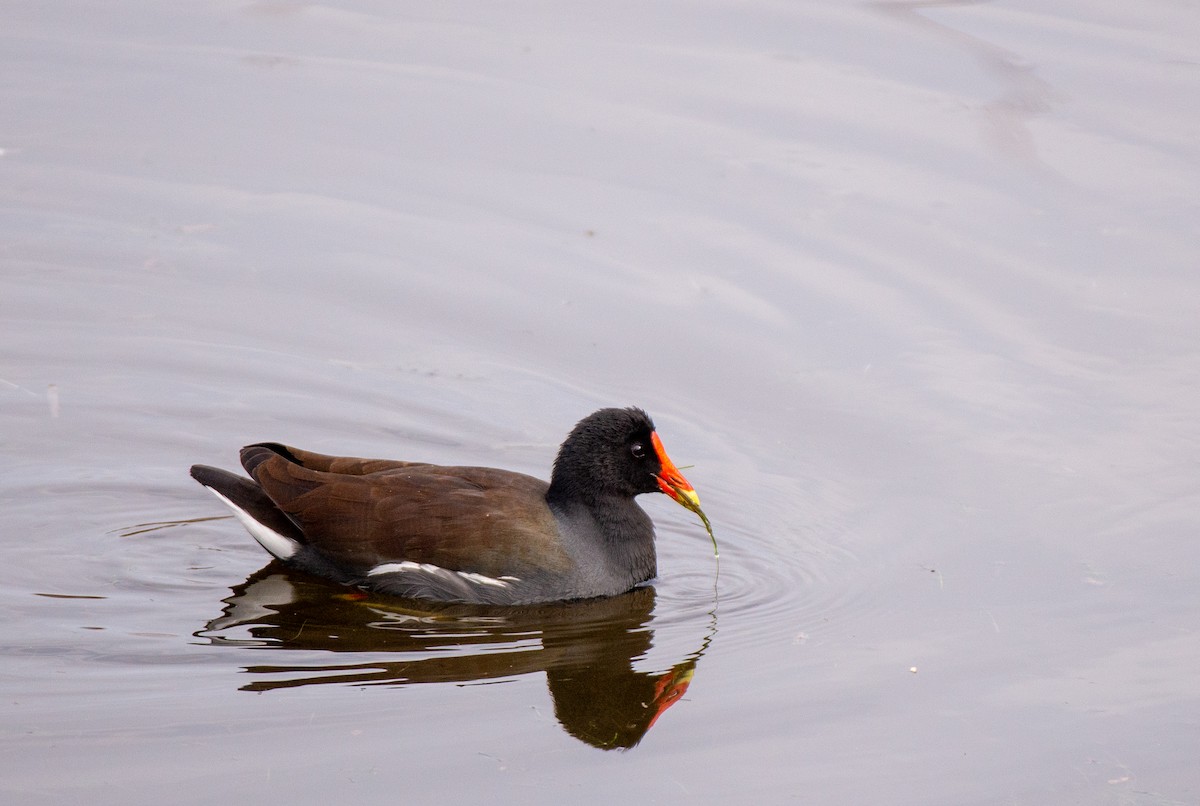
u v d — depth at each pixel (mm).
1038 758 10164
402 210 19781
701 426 15695
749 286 18094
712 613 12633
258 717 10461
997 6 25250
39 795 9344
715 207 19703
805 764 10117
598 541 13039
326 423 15664
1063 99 21984
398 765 9875
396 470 13211
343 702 10750
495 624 12352
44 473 14602
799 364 16641
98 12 25719
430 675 11281
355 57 24094
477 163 20875
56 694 10695
